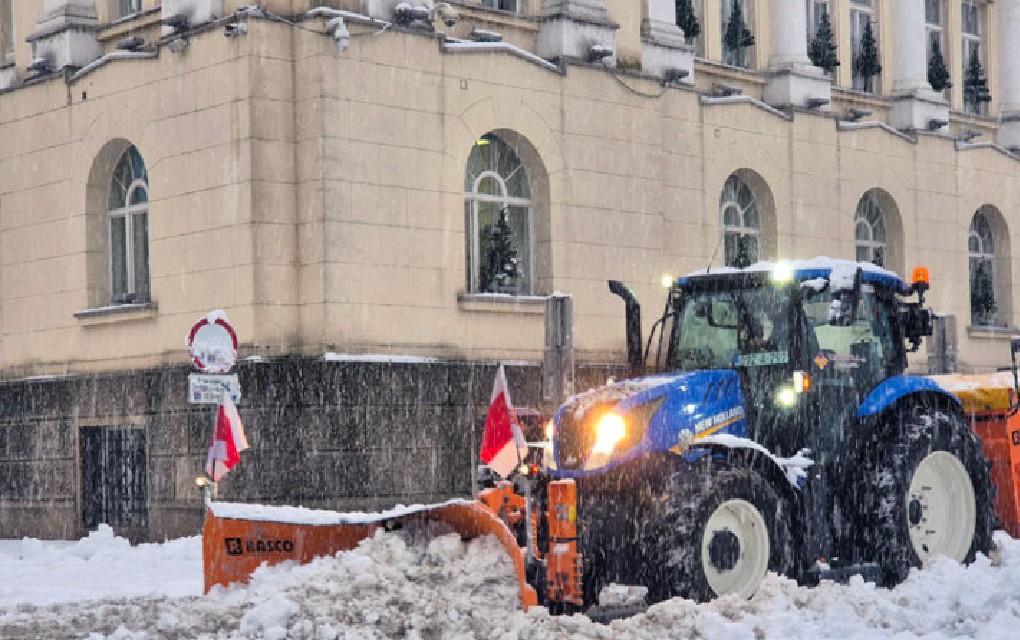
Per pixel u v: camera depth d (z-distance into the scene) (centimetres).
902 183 3484
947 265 3597
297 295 2419
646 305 2842
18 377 2844
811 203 3247
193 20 2502
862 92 3469
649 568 1376
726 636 1237
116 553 2189
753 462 1454
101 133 2673
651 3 2970
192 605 1330
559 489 1348
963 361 3619
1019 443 1786
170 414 2503
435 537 1355
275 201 2403
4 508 2847
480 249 2661
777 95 3244
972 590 1342
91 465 2709
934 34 3759
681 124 2972
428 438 2500
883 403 1587
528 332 2662
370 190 2441
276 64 2412
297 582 1295
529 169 2711
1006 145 3884
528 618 1259
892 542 1546
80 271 2716
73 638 1219
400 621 1236
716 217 3044
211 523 1407
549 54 2756
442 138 2541
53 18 2775
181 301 2509
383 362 2439
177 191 2517
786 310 1538
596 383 2719
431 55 2530
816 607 1332
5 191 2872
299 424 2370
